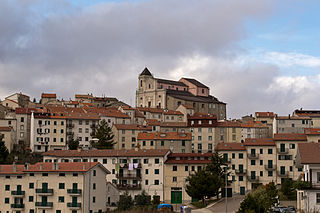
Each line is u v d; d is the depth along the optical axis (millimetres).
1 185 136625
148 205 138125
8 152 191125
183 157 165625
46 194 134125
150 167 161625
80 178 133750
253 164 166625
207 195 146875
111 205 147250
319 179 94062
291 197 140375
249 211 101938
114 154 163750
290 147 166250
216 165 158750
